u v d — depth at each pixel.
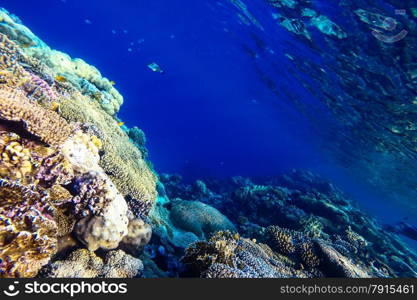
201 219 10.85
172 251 7.04
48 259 3.58
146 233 5.59
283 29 17.81
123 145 8.29
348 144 31.34
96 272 4.22
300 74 22.42
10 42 6.30
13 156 3.73
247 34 23.47
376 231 16.83
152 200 7.44
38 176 3.99
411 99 14.82
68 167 4.34
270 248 8.56
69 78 8.45
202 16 27.86
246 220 13.75
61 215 4.32
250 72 33.72
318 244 8.59
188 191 18.83
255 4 17.59
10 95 4.04
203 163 53.84
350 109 21.34
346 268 7.69
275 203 14.90
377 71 14.48
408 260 14.99
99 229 4.33
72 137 4.77
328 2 12.20
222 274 4.80
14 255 3.21
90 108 7.67
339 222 14.45
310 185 30.08
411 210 58.12
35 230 3.37
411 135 19.06
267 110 48.91
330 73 18.38
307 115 32.66
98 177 4.56
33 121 4.09
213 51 37.59
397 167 28.36
